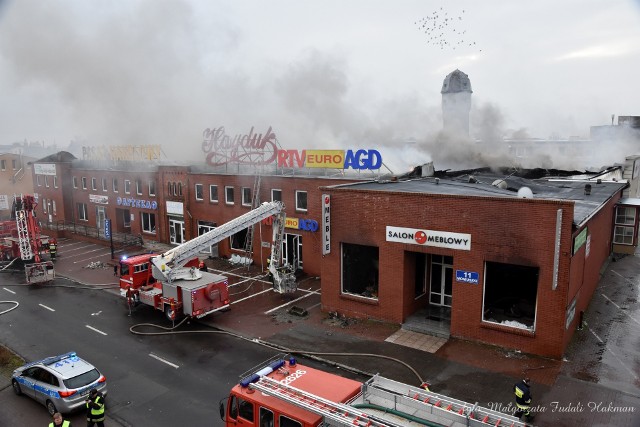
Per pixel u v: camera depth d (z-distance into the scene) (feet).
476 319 50.88
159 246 108.37
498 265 50.26
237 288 75.66
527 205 46.50
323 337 54.54
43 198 147.54
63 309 69.10
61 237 127.03
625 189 97.25
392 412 24.84
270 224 85.40
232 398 28.50
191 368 48.42
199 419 38.70
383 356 48.83
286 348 52.03
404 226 54.49
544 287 46.44
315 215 79.51
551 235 45.60
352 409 23.53
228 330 58.18
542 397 39.68
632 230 87.35
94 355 52.42
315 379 28.43
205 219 99.45
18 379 43.73
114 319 64.13
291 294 71.61
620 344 49.37
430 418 23.94
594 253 62.64
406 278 56.08
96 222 131.75
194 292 58.85
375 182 70.03
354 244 59.77
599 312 58.49
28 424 39.45
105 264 95.96
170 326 60.54
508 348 49.14
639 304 61.31
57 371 40.96
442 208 51.62
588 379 42.47
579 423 35.83
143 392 43.62
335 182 76.64
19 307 70.64
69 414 40.16
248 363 49.06
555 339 46.32
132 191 117.70
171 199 106.52
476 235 49.83
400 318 56.34
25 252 89.61
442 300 61.26
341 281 61.46
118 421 38.86
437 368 45.80
